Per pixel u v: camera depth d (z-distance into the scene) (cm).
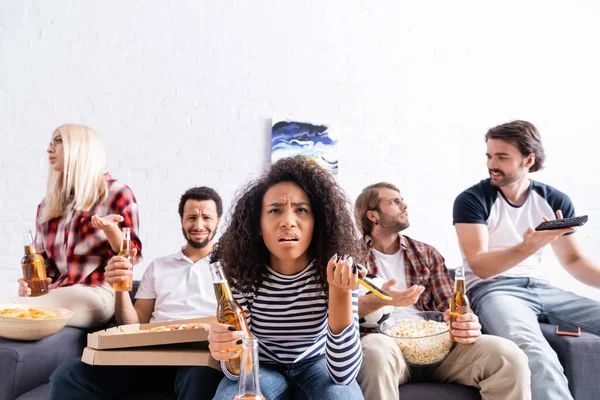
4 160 404
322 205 175
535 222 254
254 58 423
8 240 401
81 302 235
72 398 187
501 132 250
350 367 159
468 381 199
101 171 262
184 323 207
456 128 433
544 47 439
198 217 249
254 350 125
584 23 441
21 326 206
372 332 221
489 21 439
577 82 438
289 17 428
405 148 429
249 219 179
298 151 419
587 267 249
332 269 152
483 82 436
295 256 168
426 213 427
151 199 410
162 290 244
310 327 177
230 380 168
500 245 253
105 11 416
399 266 246
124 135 411
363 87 430
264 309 178
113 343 184
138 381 210
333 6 431
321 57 428
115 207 258
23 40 411
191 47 420
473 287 248
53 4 413
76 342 229
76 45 412
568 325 229
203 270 248
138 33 417
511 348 193
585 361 205
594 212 430
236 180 417
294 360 177
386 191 247
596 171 433
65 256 254
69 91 410
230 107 420
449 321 203
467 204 252
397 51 434
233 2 424
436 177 430
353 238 179
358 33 432
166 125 414
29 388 205
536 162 253
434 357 197
